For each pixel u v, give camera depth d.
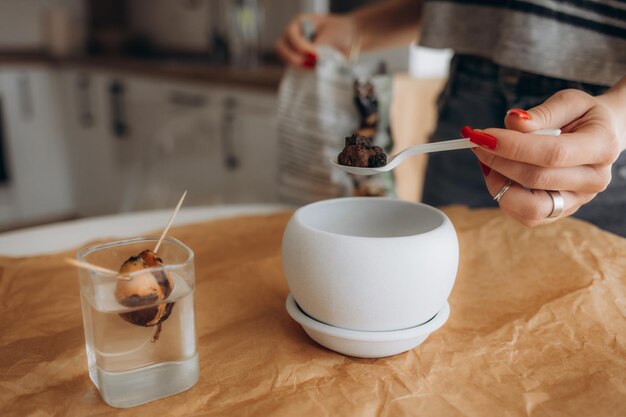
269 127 2.08
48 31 3.18
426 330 0.53
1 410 0.46
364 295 0.50
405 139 1.60
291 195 1.08
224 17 2.91
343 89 0.99
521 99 0.90
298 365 0.52
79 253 0.48
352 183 1.00
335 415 0.45
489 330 0.58
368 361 0.54
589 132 0.54
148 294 0.45
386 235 0.61
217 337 0.57
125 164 2.81
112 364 0.46
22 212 3.16
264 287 0.67
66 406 0.47
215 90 2.26
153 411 0.46
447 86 1.04
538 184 0.54
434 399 0.48
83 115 3.00
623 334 0.56
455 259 0.54
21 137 3.04
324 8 2.09
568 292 0.63
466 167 1.03
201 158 2.38
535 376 0.51
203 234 0.81
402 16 1.12
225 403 0.47
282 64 2.57
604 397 0.47
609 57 0.80
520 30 0.83
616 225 0.90
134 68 2.61
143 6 3.39
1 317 0.60
